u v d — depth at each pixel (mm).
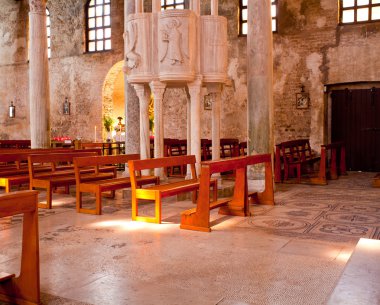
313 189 11461
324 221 7441
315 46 16422
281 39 16938
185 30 9430
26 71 22750
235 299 4090
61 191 10711
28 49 22750
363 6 15789
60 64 22016
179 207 8727
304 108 16688
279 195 10391
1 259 5348
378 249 4309
